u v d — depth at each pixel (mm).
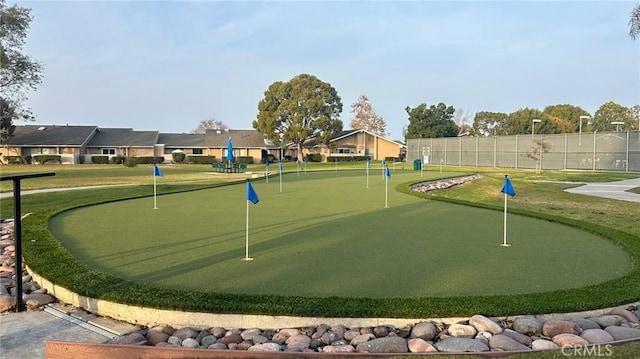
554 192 18891
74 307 4418
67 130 55688
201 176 27766
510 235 7480
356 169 37031
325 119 53719
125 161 45906
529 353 3158
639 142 32969
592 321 3848
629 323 3865
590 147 36000
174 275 4992
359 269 5270
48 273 4891
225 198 13383
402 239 7098
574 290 4410
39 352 3480
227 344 3525
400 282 4766
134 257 5816
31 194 14938
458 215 9844
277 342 3555
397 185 18250
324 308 3863
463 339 3436
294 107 52938
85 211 10320
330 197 13812
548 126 67375
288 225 8414
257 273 5086
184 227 8141
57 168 39719
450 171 33094
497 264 5547
